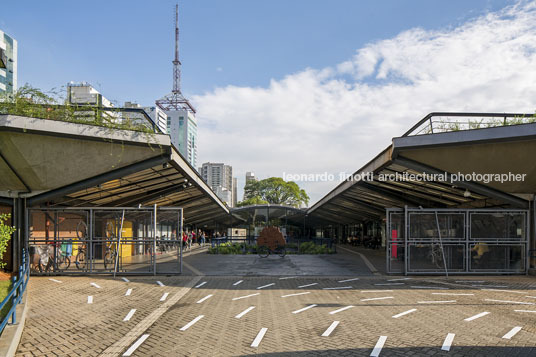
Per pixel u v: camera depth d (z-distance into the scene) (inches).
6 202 573.9
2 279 509.4
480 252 603.5
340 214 1630.2
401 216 627.2
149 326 302.5
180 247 604.4
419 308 363.3
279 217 1593.3
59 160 538.3
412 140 548.7
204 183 944.3
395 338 268.2
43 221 651.5
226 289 474.9
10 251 581.6
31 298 411.5
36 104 516.4
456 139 530.9
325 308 364.2
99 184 594.6
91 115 536.4
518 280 548.1
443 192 786.8
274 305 378.6
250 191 3233.3
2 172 543.5
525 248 601.3
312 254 1108.5
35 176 551.2
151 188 823.1
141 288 477.1
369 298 413.7
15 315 284.4
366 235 1673.2
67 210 582.2
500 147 532.7
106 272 591.2
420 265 606.5
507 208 647.1
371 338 268.5
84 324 308.5
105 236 639.8
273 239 1025.5
